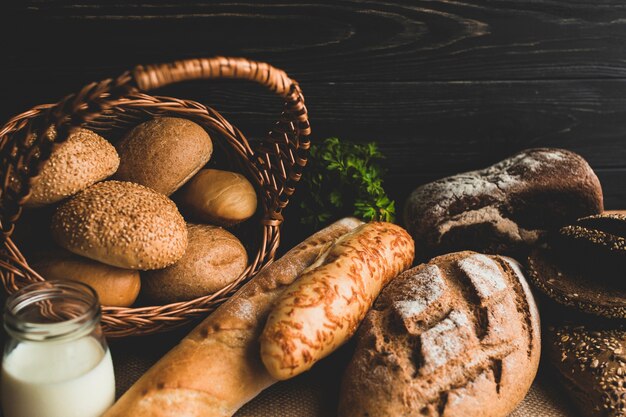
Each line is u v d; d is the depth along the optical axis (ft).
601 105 3.11
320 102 2.97
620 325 2.33
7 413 1.97
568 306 2.37
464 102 3.04
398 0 2.84
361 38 2.88
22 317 1.96
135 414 2.00
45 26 2.69
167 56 2.80
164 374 2.09
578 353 2.28
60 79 2.77
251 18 2.79
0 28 2.67
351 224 2.66
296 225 3.00
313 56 2.88
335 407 2.24
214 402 2.09
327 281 2.22
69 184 2.27
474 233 2.78
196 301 2.34
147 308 2.27
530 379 2.23
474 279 2.33
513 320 2.28
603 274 2.44
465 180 2.83
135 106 2.44
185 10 2.74
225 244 2.47
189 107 2.56
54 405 1.92
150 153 2.47
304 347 2.10
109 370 2.03
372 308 2.35
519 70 3.01
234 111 2.94
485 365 2.15
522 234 2.80
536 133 3.13
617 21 2.96
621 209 3.26
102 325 2.25
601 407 2.15
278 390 2.30
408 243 2.53
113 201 2.27
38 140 1.97
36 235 2.37
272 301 2.31
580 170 2.77
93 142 2.36
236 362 2.15
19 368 1.93
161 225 2.26
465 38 2.93
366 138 3.05
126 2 2.70
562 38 2.97
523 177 2.76
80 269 2.25
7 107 2.79
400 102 3.01
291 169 2.41
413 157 3.11
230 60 1.94
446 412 2.03
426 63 2.95
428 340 2.14
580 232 2.48
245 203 2.54
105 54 2.76
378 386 2.08
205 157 2.55
